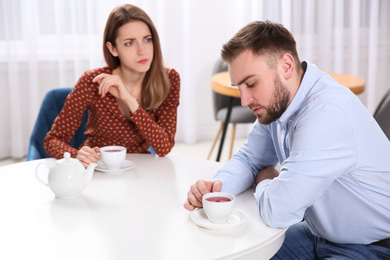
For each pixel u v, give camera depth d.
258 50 1.39
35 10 4.16
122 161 1.78
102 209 1.44
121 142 2.25
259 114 1.49
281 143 1.60
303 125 1.39
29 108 4.32
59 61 4.27
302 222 1.81
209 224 1.31
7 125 4.32
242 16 4.64
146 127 2.09
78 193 1.53
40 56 4.29
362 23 5.03
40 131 2.45
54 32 4.29
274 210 1.35
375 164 1.46
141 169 1.82
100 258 1.15
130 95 2.09
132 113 2.10
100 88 2.06
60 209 1.44
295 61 1.46
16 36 4.19
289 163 1.38
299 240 1.71
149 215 1.40
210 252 1.18
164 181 1.69
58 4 4.18
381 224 1.51
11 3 4.09
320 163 1.35
